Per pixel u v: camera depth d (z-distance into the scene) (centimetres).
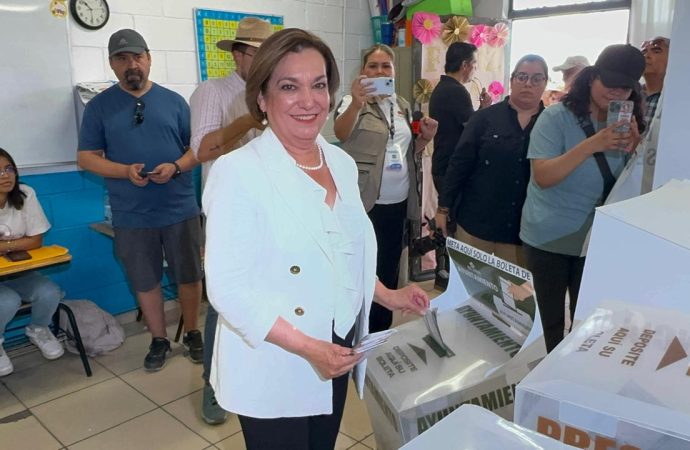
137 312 337
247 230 106
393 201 265
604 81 176
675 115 108
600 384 65
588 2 381
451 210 264
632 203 97
